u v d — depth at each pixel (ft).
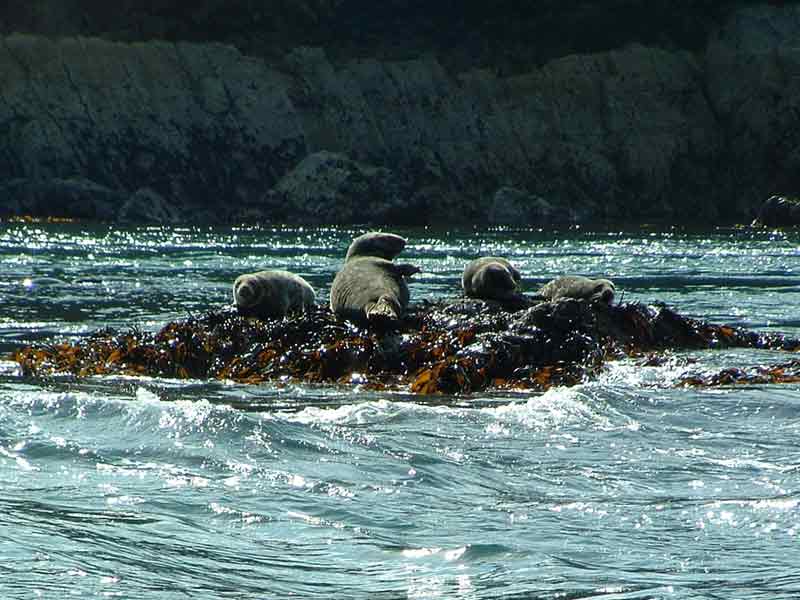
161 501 49.70
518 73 474.49
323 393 87.15
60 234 310.04
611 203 447.42
